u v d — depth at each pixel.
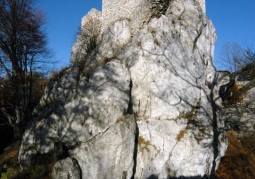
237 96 19.00
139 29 14.62
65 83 13.80
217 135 13.10
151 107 11.70
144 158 10.80
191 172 11.16
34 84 23.23
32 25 18.22
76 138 10.94
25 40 17.80
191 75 12.84
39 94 22.45
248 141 16.27
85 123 10.98
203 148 11.44
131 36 14.59
